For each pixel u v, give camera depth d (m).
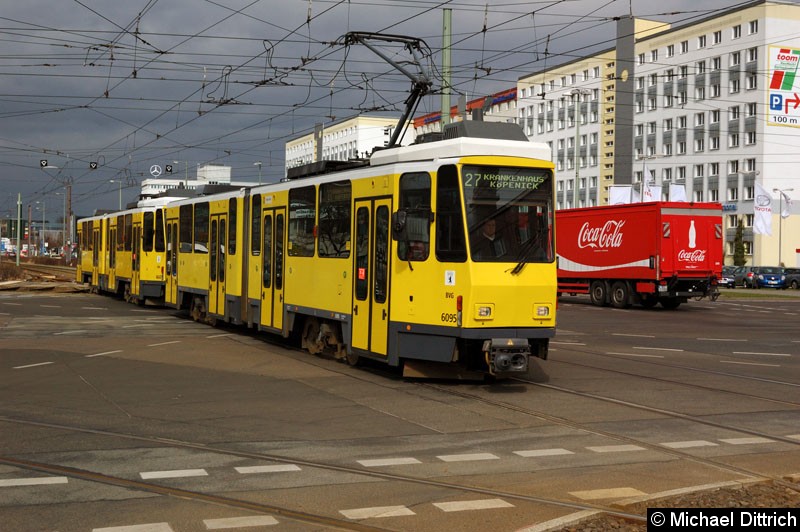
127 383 13.41
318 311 16.20
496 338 12.81
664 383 14.14
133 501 6.99
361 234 14.71
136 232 31.72
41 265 85.88
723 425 10.62
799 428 10.50
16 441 9.25
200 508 6.81
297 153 107.00
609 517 6.55
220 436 9.60
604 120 85.50
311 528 6.33
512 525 6.42
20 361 15.91
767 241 70.31
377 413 11.12
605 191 85.62
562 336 22.80
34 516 6.54
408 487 7.53
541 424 10.52
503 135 13.93
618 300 36.47
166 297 26.97
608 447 9.25
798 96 70.06
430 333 13.14
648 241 34.66
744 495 7.08
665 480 7.83
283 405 11.62
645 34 83.19
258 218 19.48
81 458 8.48
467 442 9.43
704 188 75.38
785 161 70.25
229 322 21.83
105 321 24.83
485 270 12.73
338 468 8.17
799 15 69.44
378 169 14.29
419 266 13.33
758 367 16.61
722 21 72.56
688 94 76.38
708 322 28.44
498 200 13.02
